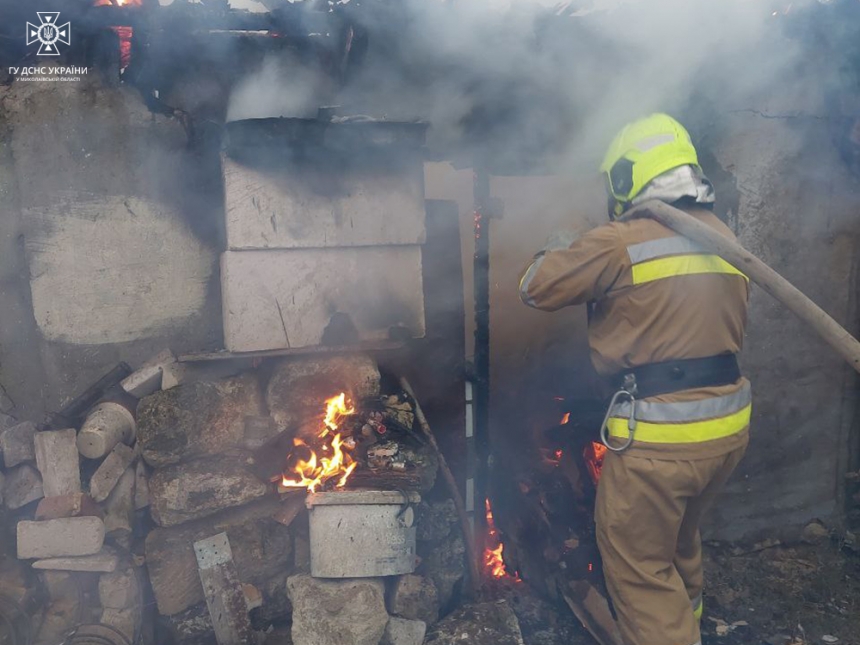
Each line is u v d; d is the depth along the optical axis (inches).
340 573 110.7
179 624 118.2
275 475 122.5
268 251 122.3
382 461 119.1
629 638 100.7
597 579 125.8
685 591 101.5
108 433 119.1
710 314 97.6
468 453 149.6
